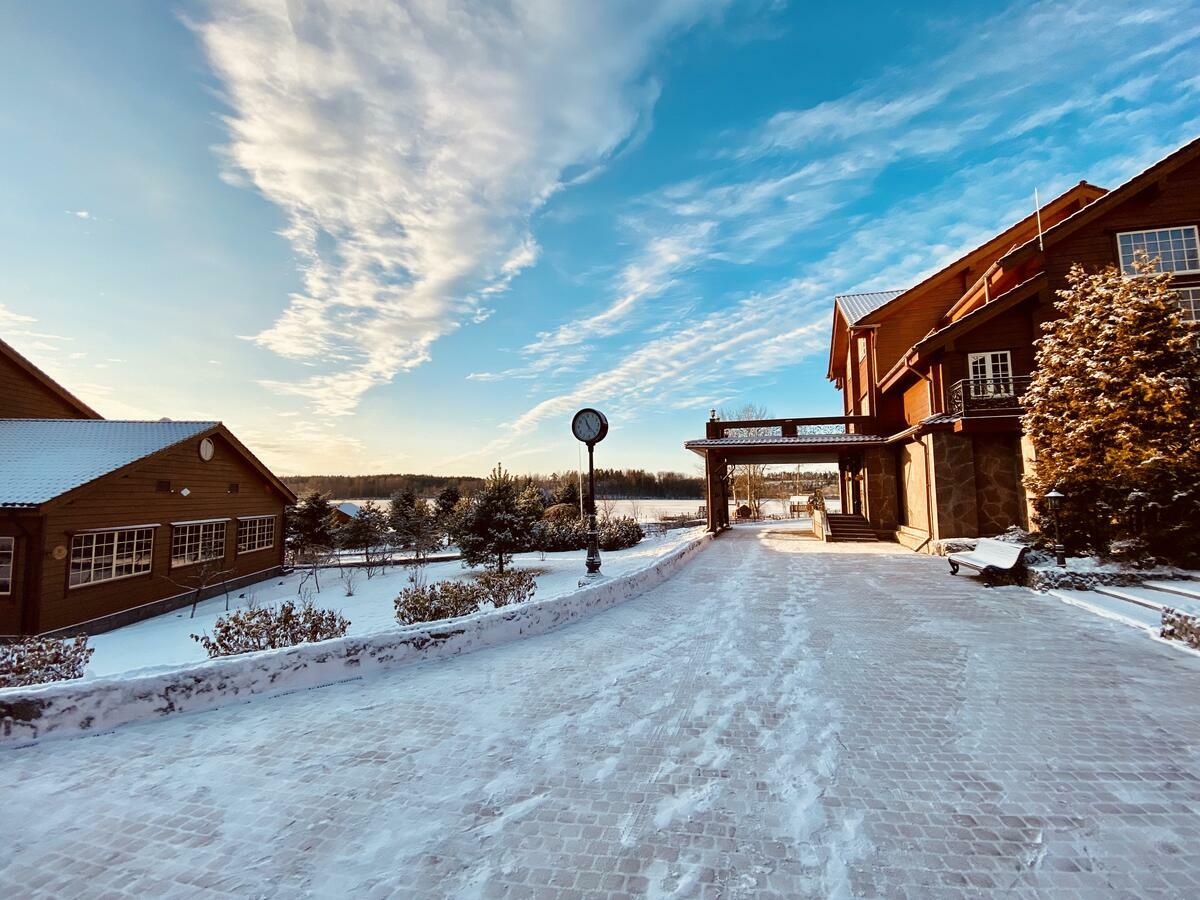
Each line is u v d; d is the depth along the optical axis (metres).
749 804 2.97
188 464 15.14
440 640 5.84
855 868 2.43
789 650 5.89
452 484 34.91
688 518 38.34
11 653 5.31
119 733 4.01
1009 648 5.83
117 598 12.63
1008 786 3.11
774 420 19.11
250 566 18.28
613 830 2.75
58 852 2.64
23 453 13.30
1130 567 8.70
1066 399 10.11
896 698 4.48
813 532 20.08
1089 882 2.32
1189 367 9.00
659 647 6.13
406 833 2.74
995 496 13.11
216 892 2.34
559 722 4.12
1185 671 5.03
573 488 38.03
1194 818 2.78
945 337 13.73
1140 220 13.30
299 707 4.50
